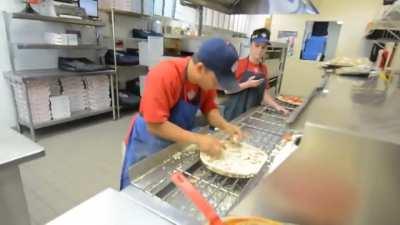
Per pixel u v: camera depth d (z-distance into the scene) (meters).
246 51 2.32
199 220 0.57
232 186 0.75
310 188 0.49
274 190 0.52
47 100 2.78
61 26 3.11
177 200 0.66
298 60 5.06
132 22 3.86
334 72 1.54
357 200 0.46
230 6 2.63
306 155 0.47
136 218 0.55
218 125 1.15
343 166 0.45
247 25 5.87
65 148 2.59
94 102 3.28
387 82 1.07
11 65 2.72
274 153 0.91
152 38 2.67
